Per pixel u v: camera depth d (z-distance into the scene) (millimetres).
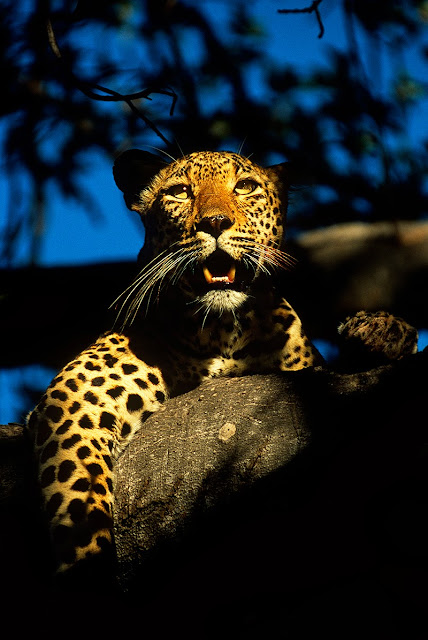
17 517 7992
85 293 11672
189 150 11234
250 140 11203
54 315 11703
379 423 6895
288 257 10344
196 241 9312
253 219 9773
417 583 6309
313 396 7285
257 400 7496
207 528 7172
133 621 7234
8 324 11641
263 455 7137
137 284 9664
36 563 7758
